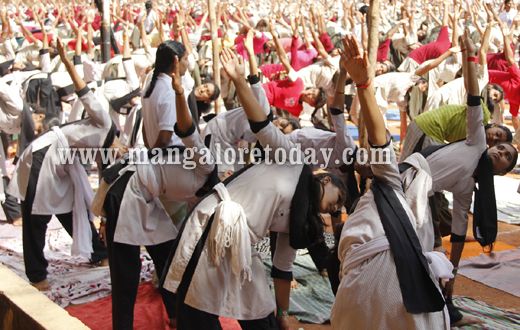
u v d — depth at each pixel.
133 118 6.22
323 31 9.11
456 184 3.40
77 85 3.66
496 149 3.48
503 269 4.18
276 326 2.62
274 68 8.34
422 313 2.14
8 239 4.89
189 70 5.11
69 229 4.04
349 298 2.24
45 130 4.06
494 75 7.38
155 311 3.47
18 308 2.15
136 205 2.93
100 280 3.97
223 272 2.45
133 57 7.70
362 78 2.13
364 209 2.38
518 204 5.93
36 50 10.26
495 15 10.59
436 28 11.65
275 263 2.91
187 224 2.52
